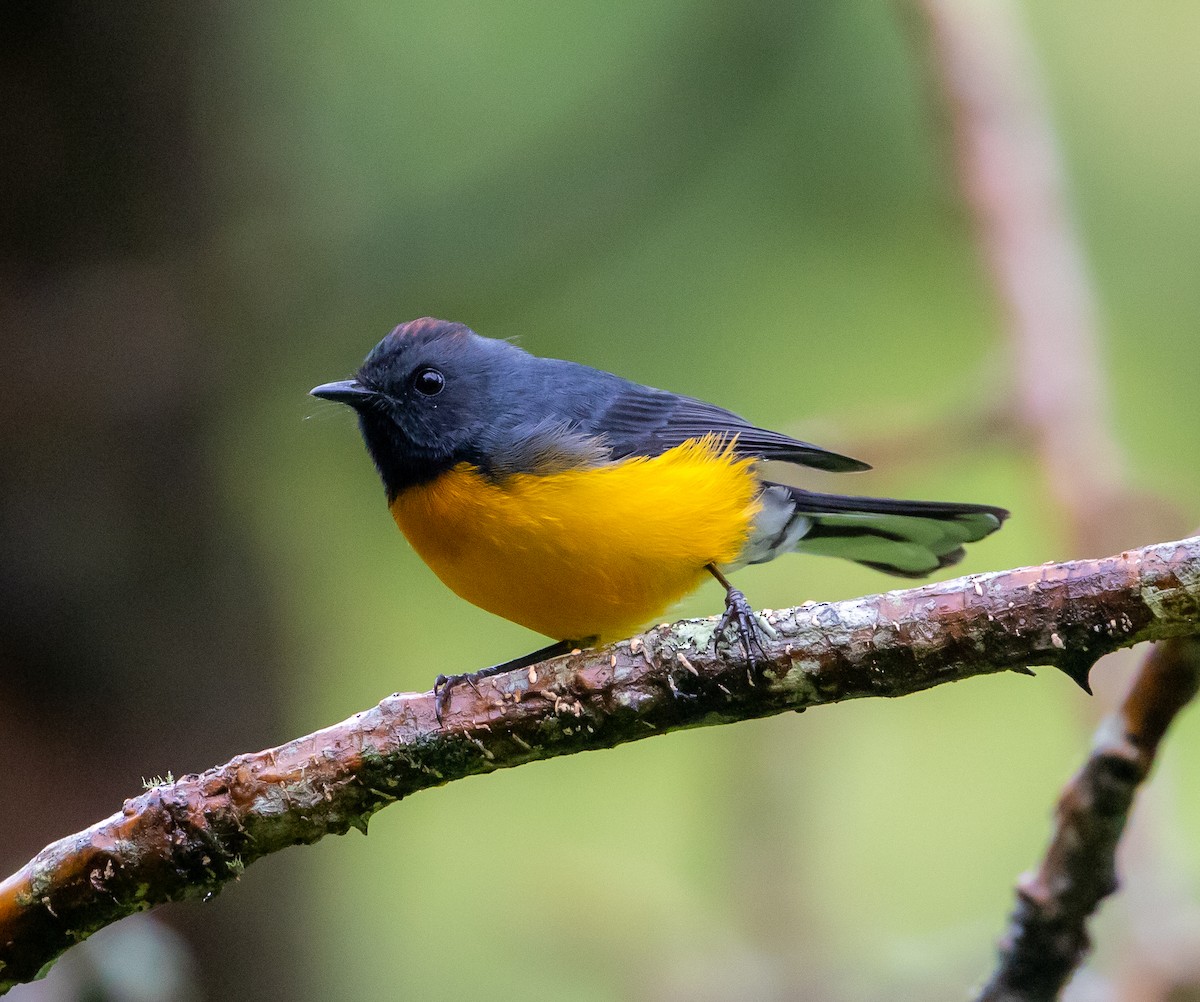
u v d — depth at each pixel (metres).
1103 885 6.32
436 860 12.79
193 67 11.70
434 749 5.93
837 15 12.01
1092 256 12.62
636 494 7.84
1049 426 10.93
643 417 8.63
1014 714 12.81
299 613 12.15
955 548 9.30
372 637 12.52
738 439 8.59
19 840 10.66
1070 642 5.49
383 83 12.35
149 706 11.20
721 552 8.12
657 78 12.00
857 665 5.73
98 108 11.37
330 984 12.01
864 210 12.16
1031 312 11.18
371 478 12.49
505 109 12.27
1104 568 5.46
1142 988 9.05
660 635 5.95
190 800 5.85
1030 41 12.91
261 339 11.77
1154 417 12.37
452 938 12.46
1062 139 12.73
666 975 10.84
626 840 12.58
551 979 12.09
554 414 8.44
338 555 12.52
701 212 12.18
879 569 9.45
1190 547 5.39
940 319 12.13
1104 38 12.89
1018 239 11.36
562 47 12.25
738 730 11.34
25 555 10.97
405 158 12.27
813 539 9.27
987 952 10.25
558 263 12.01
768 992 10.39
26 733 10.88
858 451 11.05
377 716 5.96
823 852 11.45
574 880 11.66
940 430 11.07
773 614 5.85
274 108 12.20
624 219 12.01
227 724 11.47
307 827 5.91
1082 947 6.45
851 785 12.24
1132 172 12.67
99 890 5.82
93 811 10.90
